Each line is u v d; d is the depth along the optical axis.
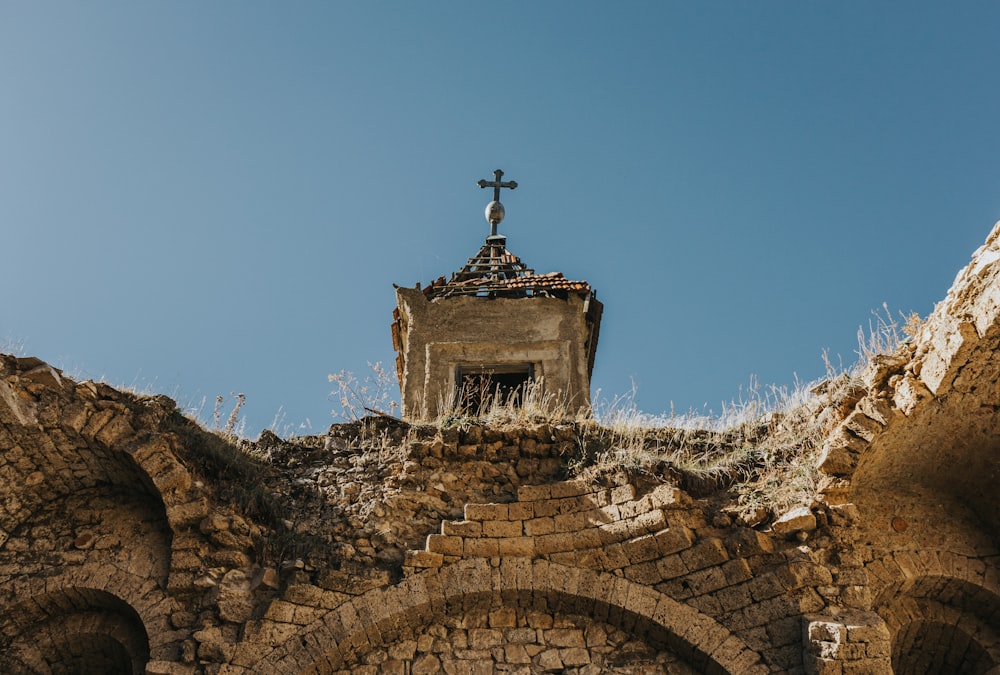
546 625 13.71
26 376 14.02
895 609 14.06
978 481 14.46
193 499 14.07
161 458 14.12
